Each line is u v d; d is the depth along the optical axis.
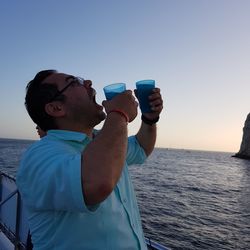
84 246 1.52
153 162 76.38
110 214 1.60
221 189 35.56
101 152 1.36
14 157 59.12
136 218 1.84
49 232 1.53
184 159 111.50
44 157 1.47
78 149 1.70
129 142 2.38
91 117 1.79
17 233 4.01
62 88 1.73
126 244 1.63
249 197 30.78
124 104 1.50
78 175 1.32
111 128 1.43
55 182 1.37
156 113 2.31
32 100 1.77
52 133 1.74
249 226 17.95
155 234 14.62
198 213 20.62
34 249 1.60
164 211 20.25
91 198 1.32
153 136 2.42
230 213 21.66
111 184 1.33
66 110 1.74
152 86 2.16
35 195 1.46
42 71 1.81
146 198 24.78
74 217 1.51
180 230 15.68
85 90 1.79
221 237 15.01
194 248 13.00
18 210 4.04
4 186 4.69
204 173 56.50
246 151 137.00
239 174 60.94
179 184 36.47
